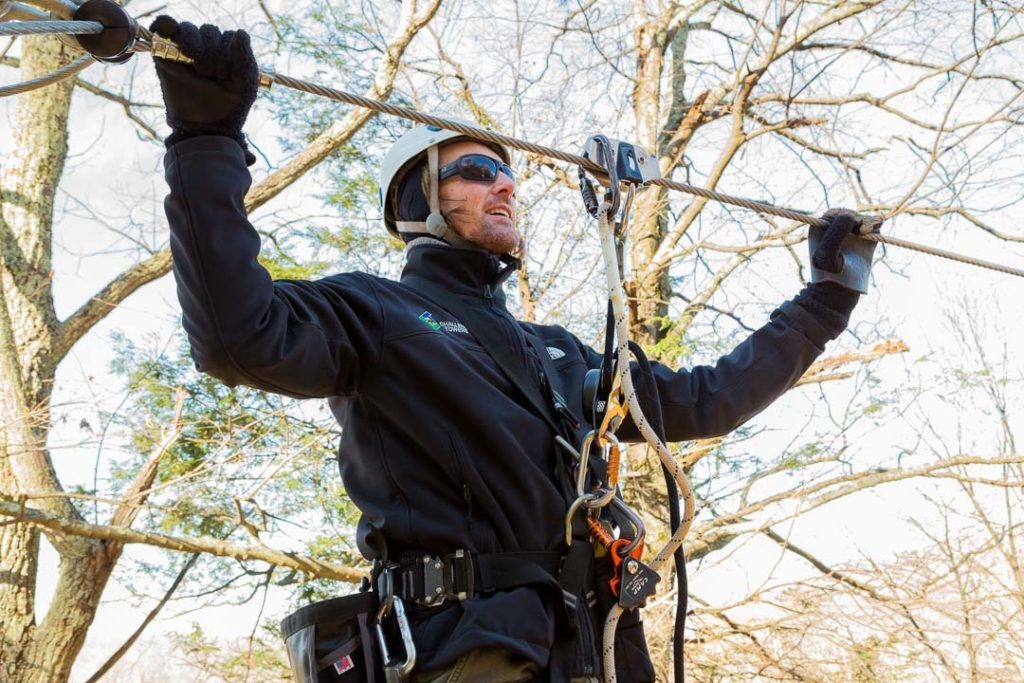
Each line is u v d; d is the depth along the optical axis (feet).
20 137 35.63
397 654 7.66
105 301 34.17
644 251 36.88
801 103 41.06
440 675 7.39
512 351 8.66
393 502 7.90
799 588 32.30
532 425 8.21
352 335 8.10
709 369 10.00
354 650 7.72
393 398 8.02
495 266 9.30
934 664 29.86
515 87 34.58
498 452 7.91
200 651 31.83
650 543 33.06
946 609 30.09
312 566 29.43
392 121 35.42
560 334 9.65
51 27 6.38
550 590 7.73
